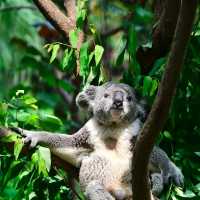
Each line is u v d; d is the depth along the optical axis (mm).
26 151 7527
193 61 8031
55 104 11531
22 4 12867
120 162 7812
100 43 8117
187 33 5562
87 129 8008
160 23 8086
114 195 7629
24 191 7938
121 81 8266
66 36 8625
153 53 8219
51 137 7699
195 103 8203
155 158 7547
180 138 8250
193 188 7812
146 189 6461
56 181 7961
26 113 7922
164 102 5902
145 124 6098
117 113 7750
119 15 12086
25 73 13055
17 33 12898
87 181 7723
